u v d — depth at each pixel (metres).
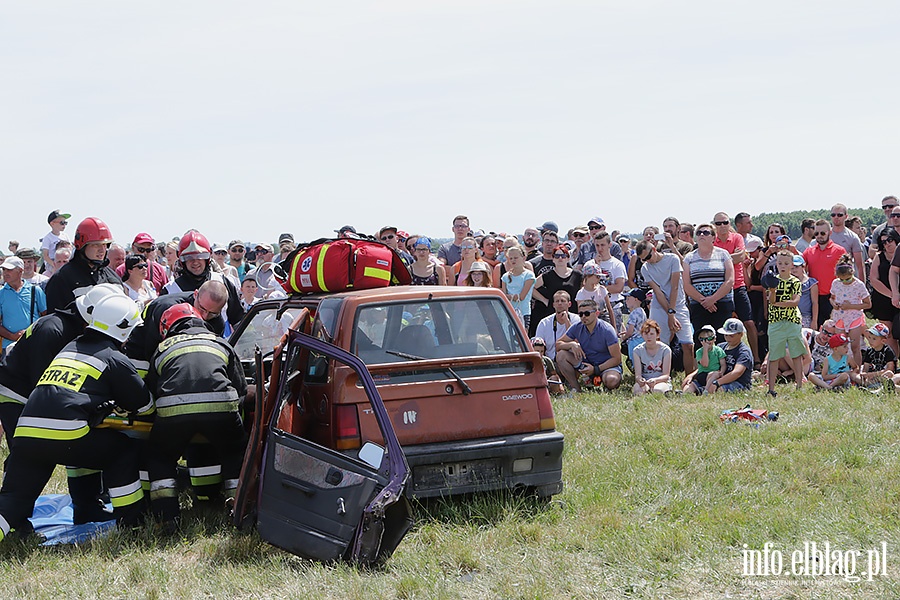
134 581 5.52
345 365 6.14
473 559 5.52
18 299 11.04
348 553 5.47
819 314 13.95
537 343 11.70
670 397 11.41
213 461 7.00
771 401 10.81
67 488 8.14
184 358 6.43
